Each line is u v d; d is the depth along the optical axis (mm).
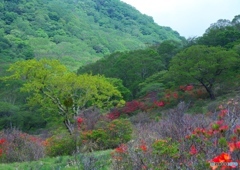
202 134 4867
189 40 58344
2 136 12898
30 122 36375
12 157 11797
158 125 11641
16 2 150250
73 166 8445
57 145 12594
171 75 32562
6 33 122500
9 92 47031
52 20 145250
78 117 18359
